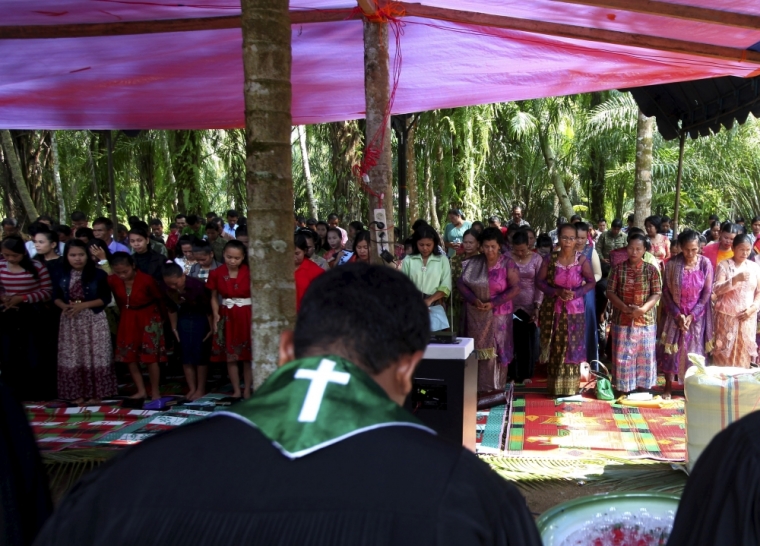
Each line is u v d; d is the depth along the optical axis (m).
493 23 5.25
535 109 17.12
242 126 10.59
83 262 6.65
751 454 1.38
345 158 14.35
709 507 1.42
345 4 5.29
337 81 7.98
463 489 1.02
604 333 9.05
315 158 21.55
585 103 17.48
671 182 18.81
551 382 7.02
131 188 20.09
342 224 14.44
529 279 7.49
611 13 4.93
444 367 4.40
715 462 1.47
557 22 5.33
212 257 7.57
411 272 6.11
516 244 7.44
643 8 4.51
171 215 16.70
